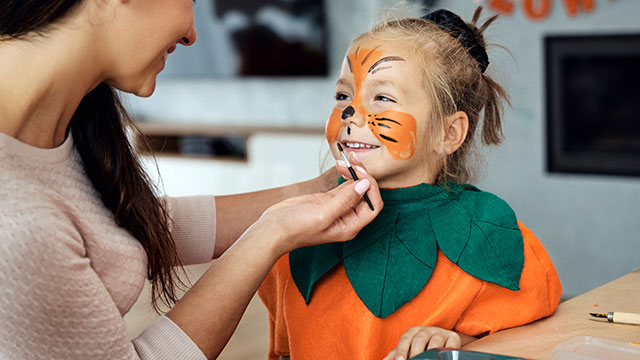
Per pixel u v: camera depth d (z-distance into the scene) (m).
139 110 4.60
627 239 2.83
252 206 1.05
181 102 4.50
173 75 4.38
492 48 1.03
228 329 0.74
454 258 0.82
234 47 4.05
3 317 0.61
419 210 0.86
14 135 0.70
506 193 3.06
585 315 0.82
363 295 0.83
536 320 0.82
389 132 0.83
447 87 0.86
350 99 0.88
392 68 0.84
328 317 0.86
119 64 0.73
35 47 0.68
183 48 4.28
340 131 0.87
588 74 2.88
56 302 0.63
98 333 0.65
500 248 0.83
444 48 0.87
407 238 0.84
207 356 0.73
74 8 0.67
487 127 0.98
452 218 0.85
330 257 0.87
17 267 0.61
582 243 2.94
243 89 4.21
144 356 0.69
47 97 0.70
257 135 3.89
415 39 0.86
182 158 4.26
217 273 0.74
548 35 2.86
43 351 0.63
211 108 4.38
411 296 0.82
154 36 0.73
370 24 0.95
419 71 0.85
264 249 0.74
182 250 1.01
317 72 3.76
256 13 3.90
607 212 2.87
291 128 3.79
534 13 2.86
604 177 2.86
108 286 0.76
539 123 2.94
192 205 1.02
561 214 2.96
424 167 0.87
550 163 2.97
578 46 2.83
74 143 0.83
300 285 0.88
